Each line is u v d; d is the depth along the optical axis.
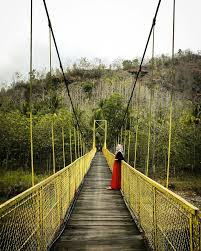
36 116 35.88
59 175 4.90
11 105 46.00
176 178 29.22
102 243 4.33
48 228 3.89
